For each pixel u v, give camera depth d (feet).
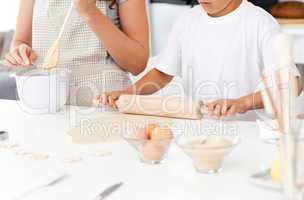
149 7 11.77
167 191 2.94
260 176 3.06
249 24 5.40
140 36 5.63
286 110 3.30
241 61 5.48
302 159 2.57
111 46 5.43
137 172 3.27
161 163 3.45
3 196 2.94
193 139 3.34
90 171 3.31
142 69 5.77
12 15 14.21
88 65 5.68
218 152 3.14
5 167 3.43
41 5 5.75
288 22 10.11
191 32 5.74
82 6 5.10
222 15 5.54
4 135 4.14
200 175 3.19
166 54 5.87
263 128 3.92
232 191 2.91
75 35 5.62
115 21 5.70
